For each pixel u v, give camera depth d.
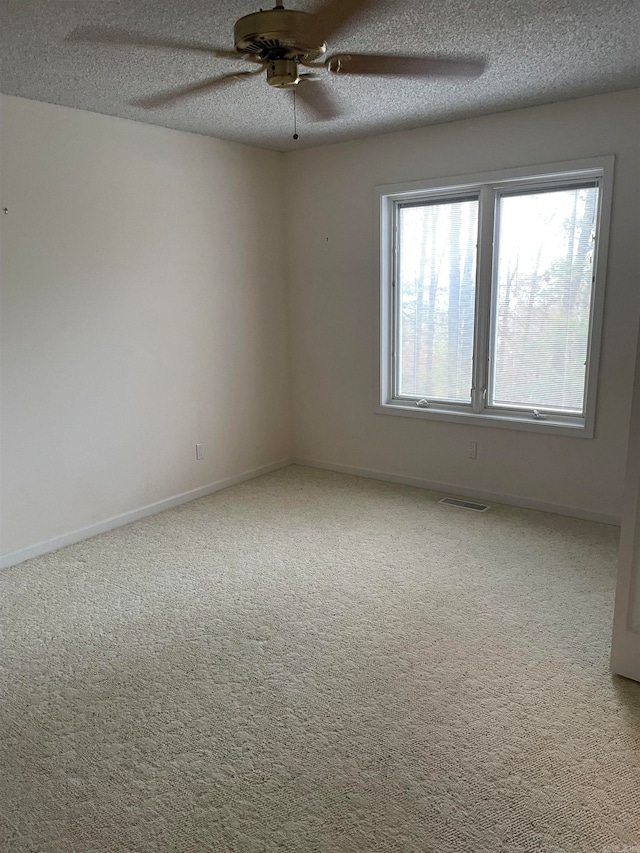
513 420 4.04
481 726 2.10
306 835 1.69
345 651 2.54
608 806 1.77
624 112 3.35
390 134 4.18
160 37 2.46
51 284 3.38
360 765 1.94
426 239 4.29
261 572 3.25
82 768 1.95
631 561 2.25
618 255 3.49
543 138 3.62
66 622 2.79
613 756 1.95
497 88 3.24
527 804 1.78
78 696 2.29
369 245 4.44
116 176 3.64
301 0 2.17
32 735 2.09
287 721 2.14
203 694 2.29
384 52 2.69
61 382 3.50
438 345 4.38
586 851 1.63
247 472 4.82
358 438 4.83
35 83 2.97
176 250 4.05
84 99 3.24
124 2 2.15
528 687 2.29
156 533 3.79
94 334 3.63
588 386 3.71
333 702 2.23
